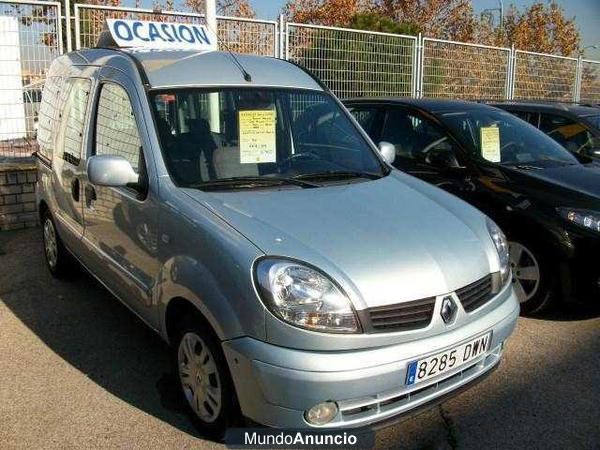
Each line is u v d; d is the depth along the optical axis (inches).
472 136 212.1
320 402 103.5
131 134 147.2
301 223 120.2
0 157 276.1
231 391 113.8
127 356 160.2
